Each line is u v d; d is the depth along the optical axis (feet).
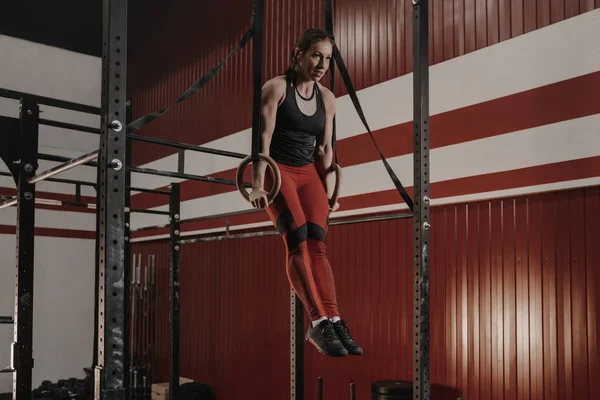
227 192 23.76
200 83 7.61
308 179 7.50
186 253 26.18
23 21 27.48
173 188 18.92
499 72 14.80
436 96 16.19
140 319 29.17
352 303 18.11
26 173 12.76
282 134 7.36
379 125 17.70
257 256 22.24
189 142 26.18
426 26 8.84
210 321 24.50
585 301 12.96
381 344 17.19
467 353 15.19
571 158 13.28
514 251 14.37
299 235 7.12
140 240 29.45
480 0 15.30
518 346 14.11
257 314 22.06
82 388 25.91
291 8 21.18
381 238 17.44
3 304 27.12
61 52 28.63
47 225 29.19
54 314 29.09
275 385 21.07
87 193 30.40
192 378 25.31
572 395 13.03
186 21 26.99
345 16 19.12
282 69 21.39
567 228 13.39
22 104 12.85
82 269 30.14
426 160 8.70
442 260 15.96
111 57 6.54
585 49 13.17
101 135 6.63
